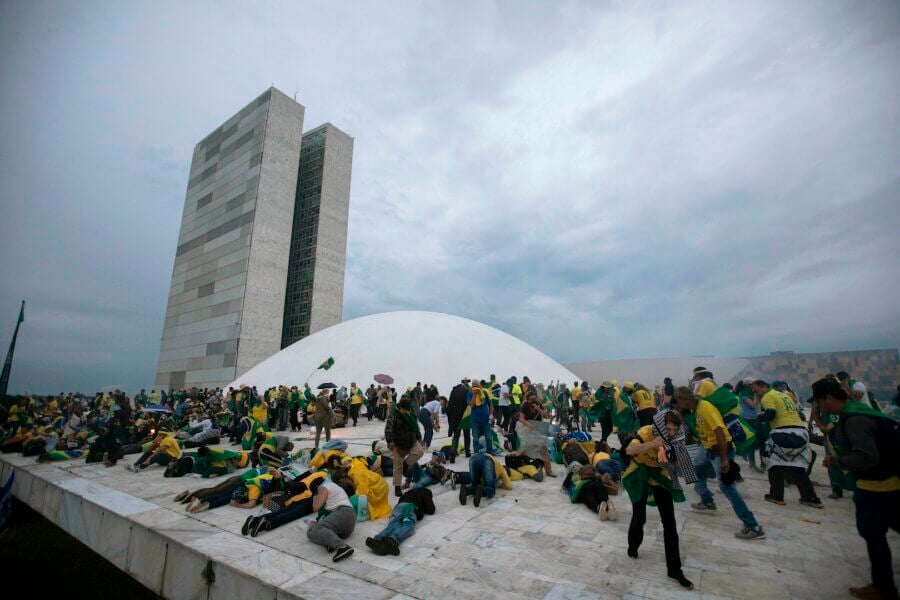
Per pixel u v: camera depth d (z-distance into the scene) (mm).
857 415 3428
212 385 54438
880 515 3270
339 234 67750
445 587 3676
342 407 17172
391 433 6527
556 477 7922
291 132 62250
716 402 6496
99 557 7887
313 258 64500
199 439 11008
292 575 3898
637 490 4098
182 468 8148
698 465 5805
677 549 3760
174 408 22797
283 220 59406
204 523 5367
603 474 6832
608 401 9852
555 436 9531
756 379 7805
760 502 6137
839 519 5266
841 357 33250
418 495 5574
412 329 33438
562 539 4812
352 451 10727
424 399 18406
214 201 64000
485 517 5609
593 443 8531
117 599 6531
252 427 10211
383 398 19688
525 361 33719
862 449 3277
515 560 4250
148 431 12133
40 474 8453
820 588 3559
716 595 3484
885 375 30281
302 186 69188
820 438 10258
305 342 36719
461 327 36062
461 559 4281
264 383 31203
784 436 6023
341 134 70812
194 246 65438
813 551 4316
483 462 6605
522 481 7613
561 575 3900
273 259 57469
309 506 5398
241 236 57438
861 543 4492
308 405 17172
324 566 4109
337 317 65500
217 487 6199
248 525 4945
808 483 5848
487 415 9219
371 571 4000
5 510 8453
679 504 6164
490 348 33281
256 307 54781
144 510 5926
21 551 7977
